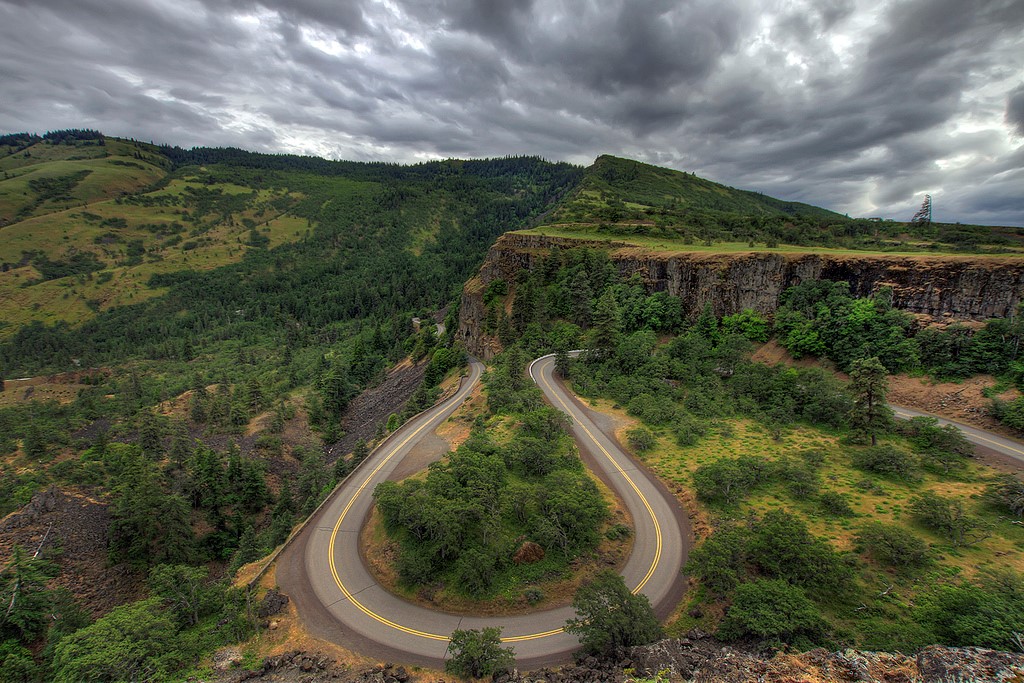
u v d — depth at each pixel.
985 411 50.59
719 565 31.22
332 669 28.73
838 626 27.25
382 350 157.62
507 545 35.41
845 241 100.81
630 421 58.56
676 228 123.50
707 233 114.81
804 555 30.19
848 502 38.91
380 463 54.50
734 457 47.84
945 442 45.16
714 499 40.94
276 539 53.69
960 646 24.22
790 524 32.94
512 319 99.75
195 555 57.00
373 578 36.94
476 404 68.00
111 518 57.06
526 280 105.19
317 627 32.47
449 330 131.12
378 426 91.94
